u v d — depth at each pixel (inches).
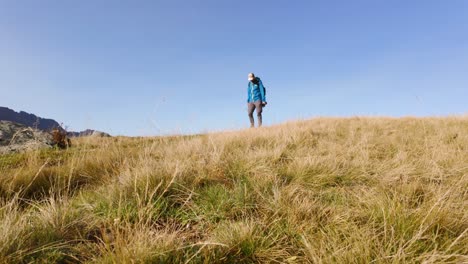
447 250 79.1
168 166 150.3
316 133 297.6
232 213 117.0
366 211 109.5
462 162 168.2
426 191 130.6
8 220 93.4
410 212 101.3
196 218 114.5
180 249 86.9
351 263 79.4
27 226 94.9
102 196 125.3
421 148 218.1
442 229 93.2
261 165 167.3
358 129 346.6
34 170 157.8
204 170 157.2
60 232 96.5
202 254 87.5
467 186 136.3
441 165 169.5
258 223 103.8
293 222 104.8
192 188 134.9
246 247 91.4
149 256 80.4
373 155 206.7
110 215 110.6
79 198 132.4
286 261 87.9
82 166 175.6
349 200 125.4
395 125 363.3
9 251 82.7
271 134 269.9
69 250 90.6
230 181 151.7
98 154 198.1
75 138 319.0
